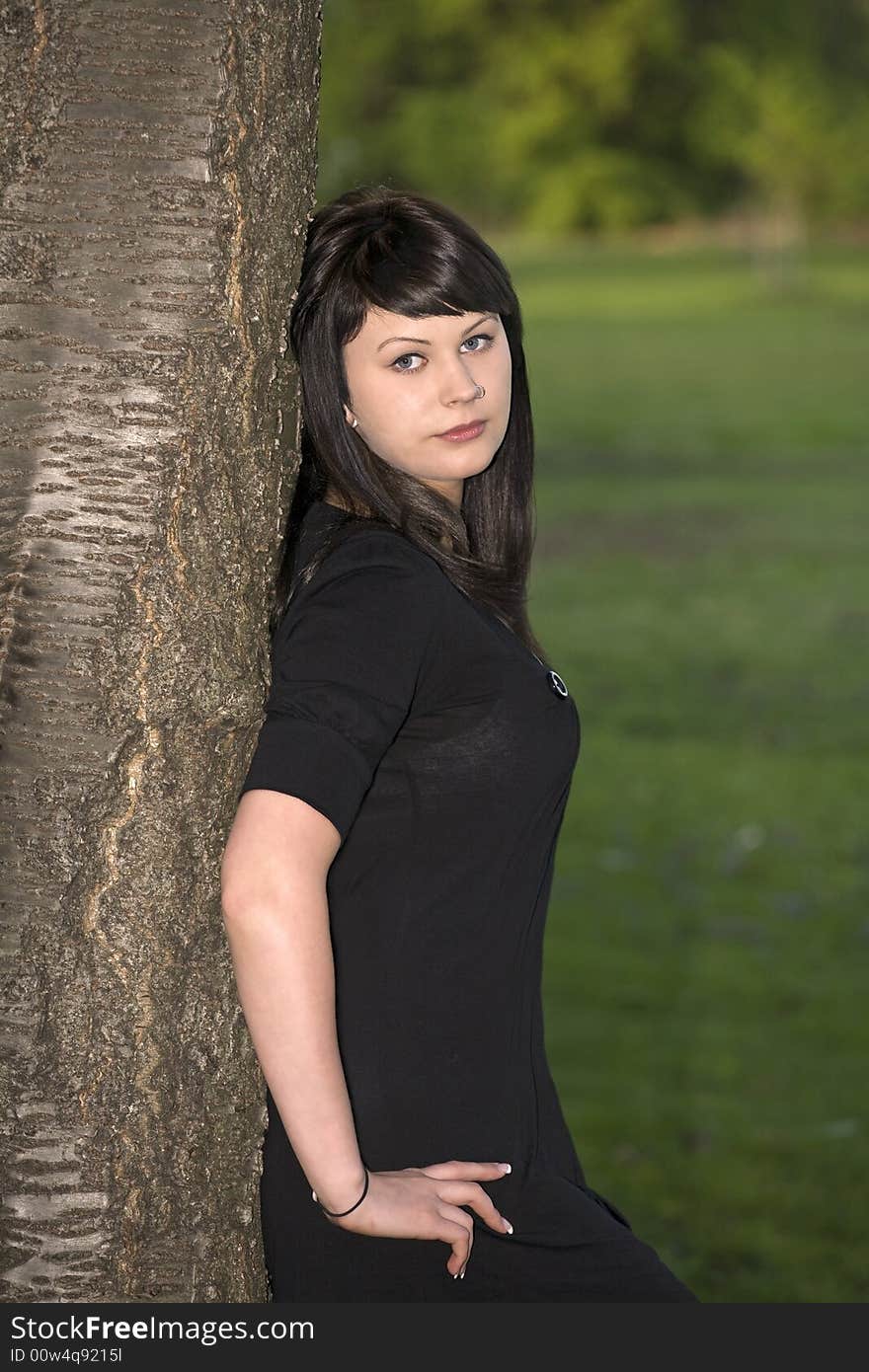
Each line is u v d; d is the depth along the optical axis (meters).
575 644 14.92
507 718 2.49
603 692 13.30
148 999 2.50
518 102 70.25
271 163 2.52
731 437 27.23
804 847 9.39
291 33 2.55
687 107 69.25
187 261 2.44
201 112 2.43
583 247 65.81
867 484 23.05
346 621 2.34
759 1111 6.17
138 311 2.43
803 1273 4.97
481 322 2.58
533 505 3.04
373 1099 2.49
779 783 10.76
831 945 7.86
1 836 2.43
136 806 2.48
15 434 2.43
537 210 69.06
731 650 14.54
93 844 2.46
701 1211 5.41
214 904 2.55
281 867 2.19
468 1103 2.54
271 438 2.57
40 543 2.42
